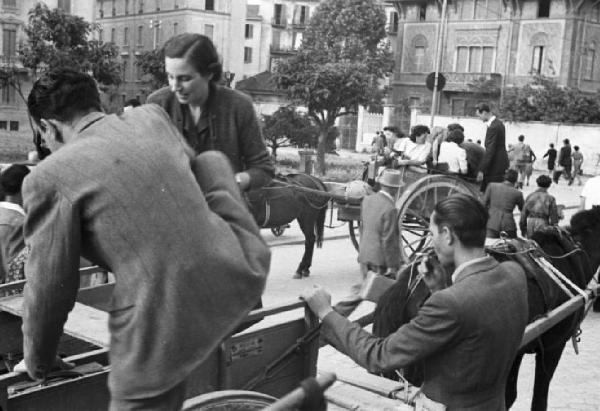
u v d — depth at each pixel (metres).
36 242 2.34
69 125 2.56
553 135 43.53
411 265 4.80
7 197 6.18
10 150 34.69
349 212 12.34
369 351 3.59
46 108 2.54
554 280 5.95
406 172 11.81
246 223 2.56
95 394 3.34
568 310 5.68
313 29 60.69
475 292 3.46
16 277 5.65
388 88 59.06
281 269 12.93
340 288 11.51
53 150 2.65
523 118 44.62
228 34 64.19
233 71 64.94
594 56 51.84
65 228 2.32
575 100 44.06
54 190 2.32
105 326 4.02
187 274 2.32
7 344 4.42
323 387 2.45
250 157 4.24
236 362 3.74
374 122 50.00
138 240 2.30
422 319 3.47
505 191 12.39
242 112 4.14
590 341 9.52
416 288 4.61
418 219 11.55
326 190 12.65
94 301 4.97
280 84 35.03
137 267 2.31
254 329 3.84
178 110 4.06
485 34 53.66
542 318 5.35
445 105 55.81
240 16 64.75
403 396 3.90
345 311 4.89
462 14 55.06
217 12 63.22
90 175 2.32
